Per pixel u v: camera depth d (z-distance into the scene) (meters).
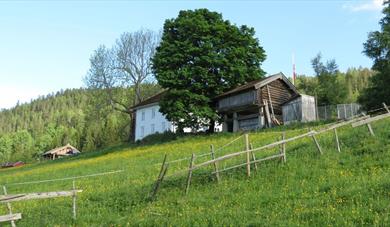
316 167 21.00
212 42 60.78
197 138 52.72
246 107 56.19
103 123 134.62
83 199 23.70
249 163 22.02
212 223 15.26
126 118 112.94
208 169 24.39
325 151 23.47
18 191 31.33
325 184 18.00
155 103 75.88
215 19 63.22
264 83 55.38
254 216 15.48
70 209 21.58
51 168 49.81
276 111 57.19
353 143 23.77
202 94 58.47
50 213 21.41
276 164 22.73
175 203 19.62
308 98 52.47
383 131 24.31
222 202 18.25
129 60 83.38
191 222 15.83
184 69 57.62
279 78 57.00
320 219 13.94
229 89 61.12
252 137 41.41
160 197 21.02
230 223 14.92
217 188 20.78
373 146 22.17
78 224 18.86
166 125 73.19
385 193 15.47
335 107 54.78
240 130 55.88
